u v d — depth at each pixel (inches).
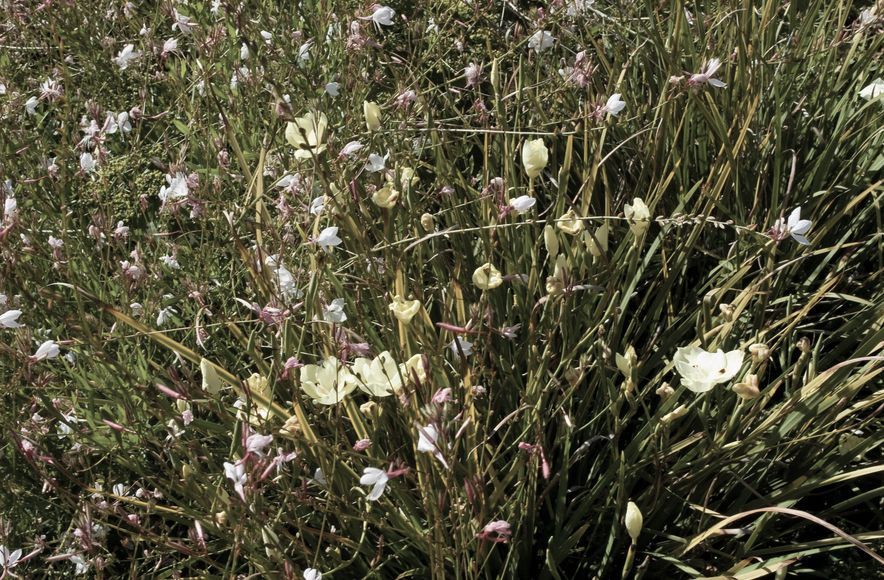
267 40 58.4
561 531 41.0
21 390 45.6
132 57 57.5
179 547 38.3
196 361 39.2
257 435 34.0
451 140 56.3
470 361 42.9
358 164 49.0
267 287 40.5
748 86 53.0
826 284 43.6
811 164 53.6
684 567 39.3
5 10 61.8
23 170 56.2
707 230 51.1
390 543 40.2
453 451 34.4
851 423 44.6
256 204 46.2
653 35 53.3
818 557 43.5
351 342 40.2
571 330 43.5
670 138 52.7
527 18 59.5
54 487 38.4
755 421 42.9
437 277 46.9
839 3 57.7
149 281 48.7
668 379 45.9
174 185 47.7
